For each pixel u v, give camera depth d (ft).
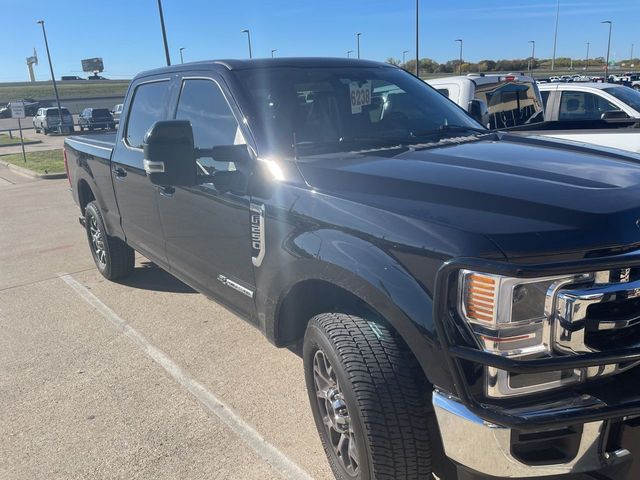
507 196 7.34
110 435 10.89
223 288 11.60
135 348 14.52
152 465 9.98
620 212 6.90
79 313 17.04
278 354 13.84
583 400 6.66
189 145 9.67
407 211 7.41
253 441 10.51
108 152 16.61
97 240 19.52
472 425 6.69
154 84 14.46
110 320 16.39
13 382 13.07
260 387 12.36
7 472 9.98
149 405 11.85
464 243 6.60
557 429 6.84
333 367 8.07
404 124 11.66
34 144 96.37
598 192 7.39
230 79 11.30
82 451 10.46
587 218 6.79
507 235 6.59
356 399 7.64
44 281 20.38
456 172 8.40
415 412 7.60
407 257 7.09
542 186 7.63
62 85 381.19
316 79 11.73
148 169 9.53
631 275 6.72
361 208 7.84
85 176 18.48
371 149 10.19
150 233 14.65
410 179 8.18
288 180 9.22
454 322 6.69
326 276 8.20
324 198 8.43
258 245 9.84
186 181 9.75
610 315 6.68
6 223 31.30
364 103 11.71
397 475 7.70
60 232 28.45
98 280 20.07
